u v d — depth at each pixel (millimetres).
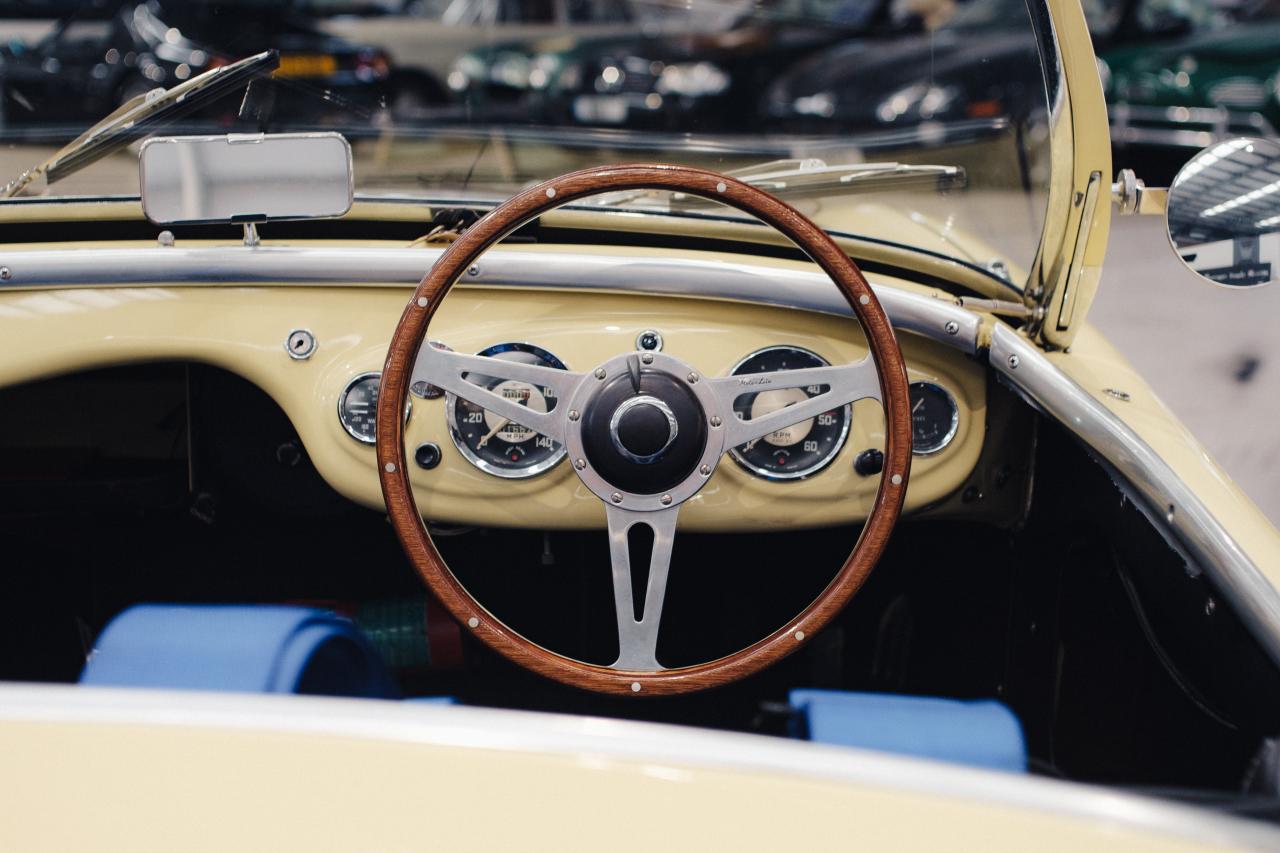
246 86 1439
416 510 1176
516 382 1274
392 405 1152
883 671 1687
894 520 1180
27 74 2555
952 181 1480
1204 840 620
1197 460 1151
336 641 1017
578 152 1601
